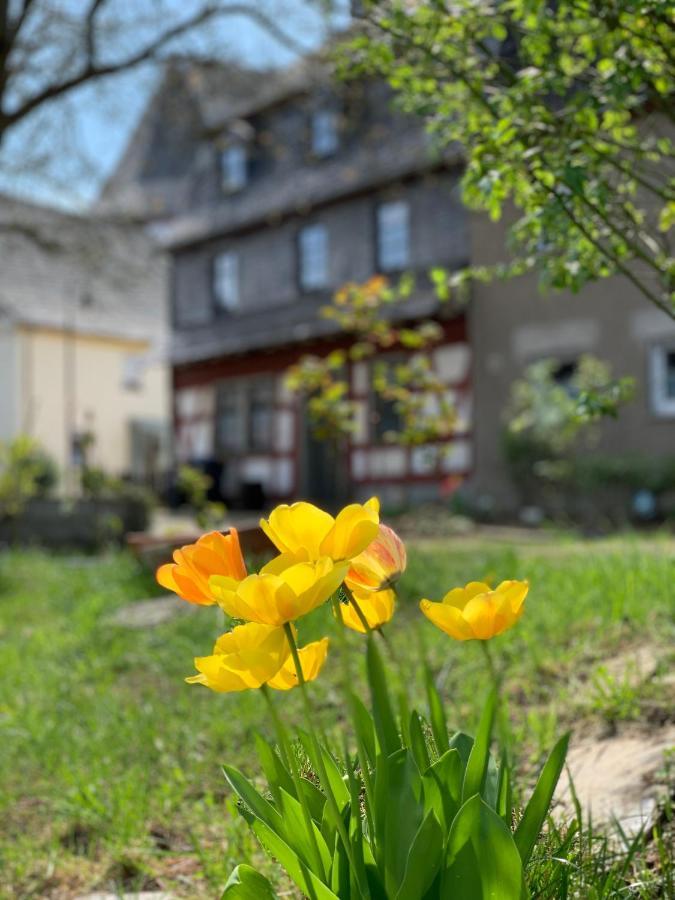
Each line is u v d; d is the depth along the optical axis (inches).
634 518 450.3
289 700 121.2
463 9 83.4
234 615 36.5
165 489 731.4
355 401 610.9
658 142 81.4
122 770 107.0
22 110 416.2
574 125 75.5
